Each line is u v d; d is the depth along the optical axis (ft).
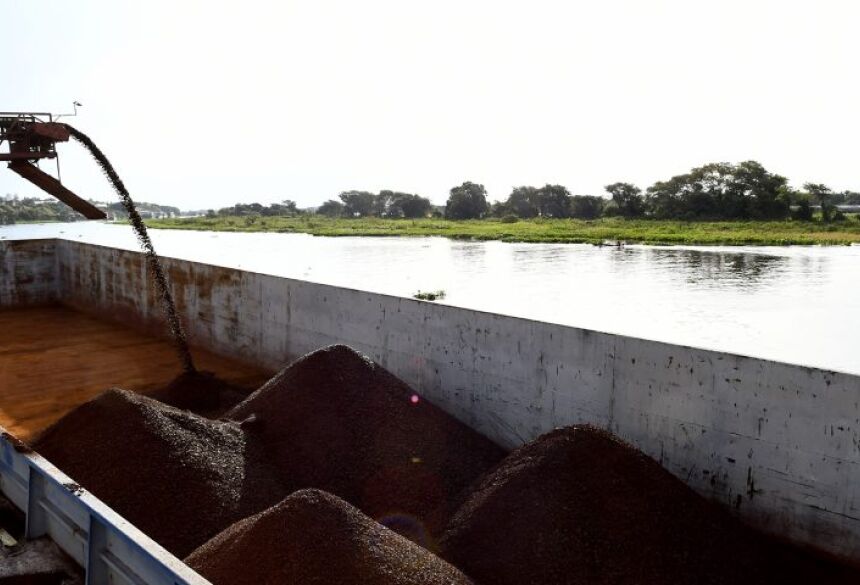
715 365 11.68
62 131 20.57
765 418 11.14
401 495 12.23
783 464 10.98
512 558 9.64
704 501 11.07
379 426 13.75
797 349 28.68
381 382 14.94
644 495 10.46
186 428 12.71
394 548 8.56
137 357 24.91
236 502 11.30
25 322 31.73
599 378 13.37
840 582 10.09
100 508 7.39
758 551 10.52
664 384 12.38
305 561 8.02
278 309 21.86
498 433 15.35
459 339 16.03
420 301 16.98
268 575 8.02
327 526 8.46
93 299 33.53
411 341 17.29
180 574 5.84
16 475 9.84
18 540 9.16
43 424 17.66
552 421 14.25
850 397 10.17
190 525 10.65
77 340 27.89
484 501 10.65
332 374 14.65
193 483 11.33
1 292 34.94
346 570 7.94
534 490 10.41
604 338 13.21
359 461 12.96
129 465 11.57
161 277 22.98
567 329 13.83
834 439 10.39
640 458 11.10
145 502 10.94
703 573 9.72
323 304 20.02
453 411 16.31
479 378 15.65
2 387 20.99
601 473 10.57
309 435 13.46
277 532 8.43
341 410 13.92
